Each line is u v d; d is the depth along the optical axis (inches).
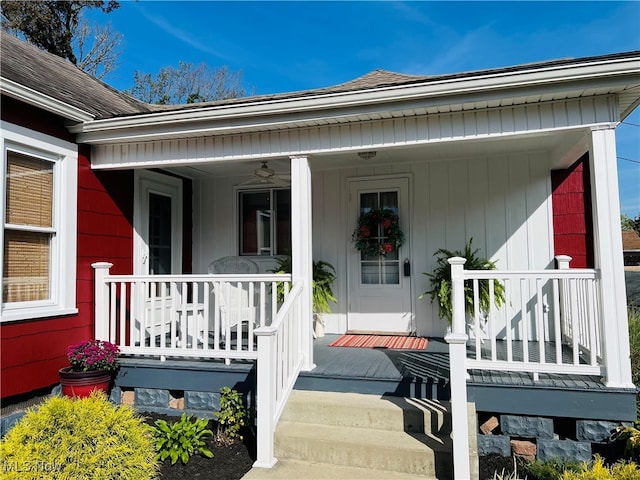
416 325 230.2
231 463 135.3
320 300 216.7
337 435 132.6
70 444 102.5
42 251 169.0
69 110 167.2
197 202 267.7
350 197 241.9
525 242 216.2
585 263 208.5
